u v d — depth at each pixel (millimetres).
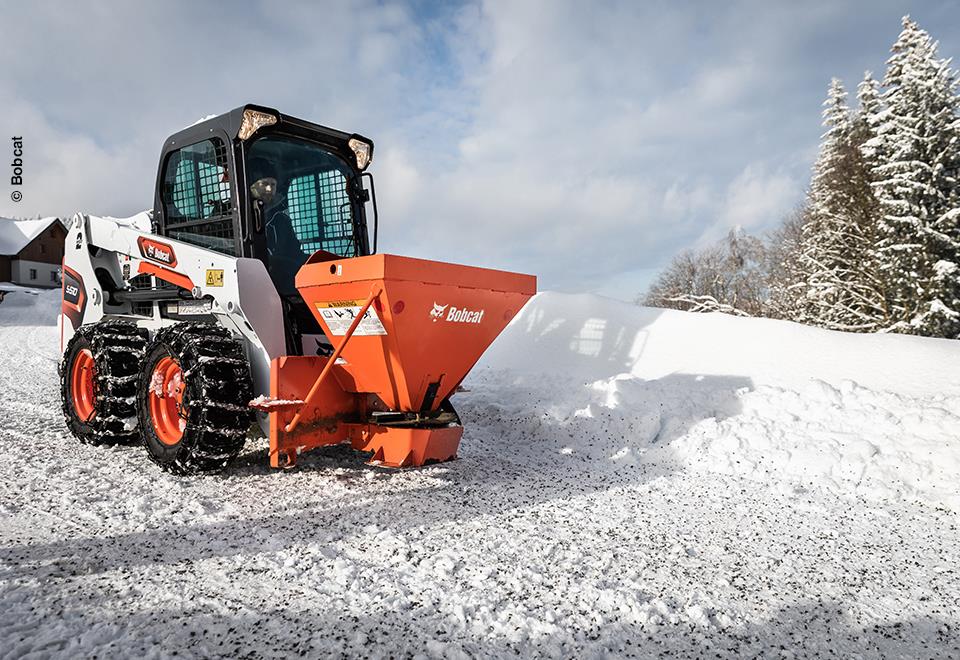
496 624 2229
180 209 5191
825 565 2932
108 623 2178
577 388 6664
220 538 3061
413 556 2877
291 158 5066
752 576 2775
